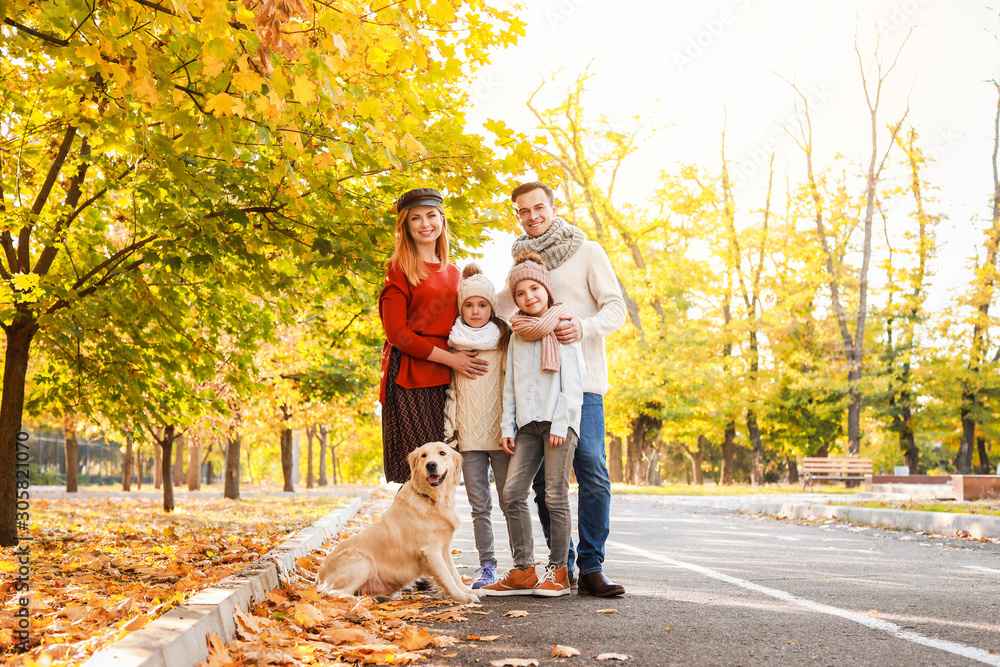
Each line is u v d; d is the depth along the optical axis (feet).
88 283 24.53
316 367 48.73
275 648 10.00
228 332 27.25
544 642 10.42
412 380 15.17
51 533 26.55
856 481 84.48
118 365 25.21
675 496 61.31
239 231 20.67
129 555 20.49
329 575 13.87
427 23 16.42
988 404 99.66
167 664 7.96
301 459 219.82
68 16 13.44
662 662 9.20
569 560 15.57
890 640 10.13
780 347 104.01
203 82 14.01
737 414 105.60
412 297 15.29
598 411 14.87
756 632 10.74
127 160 19.94
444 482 14.11
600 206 99.60
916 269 104.58
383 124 13.88
